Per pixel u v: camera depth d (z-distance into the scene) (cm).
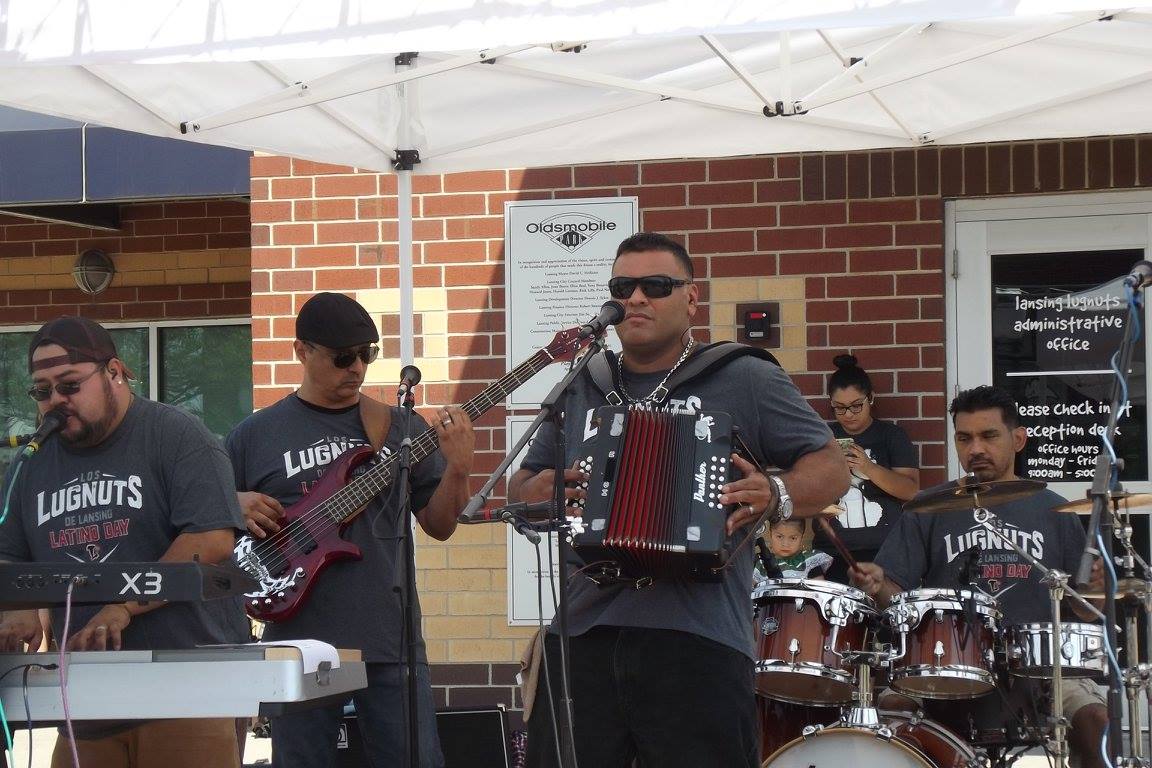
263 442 487
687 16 332
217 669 317
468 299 734
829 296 704
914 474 666
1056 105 556
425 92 560
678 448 353
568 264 727
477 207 735
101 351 385
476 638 723
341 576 469
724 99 530
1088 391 697
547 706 380
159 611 386
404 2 343
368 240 743
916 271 698
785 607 523
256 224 752
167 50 351
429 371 736
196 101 520
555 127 571
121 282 968
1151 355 690
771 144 581
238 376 961
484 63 529
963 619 516
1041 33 483
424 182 739
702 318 715
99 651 323
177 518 389
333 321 476
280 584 461
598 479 351
